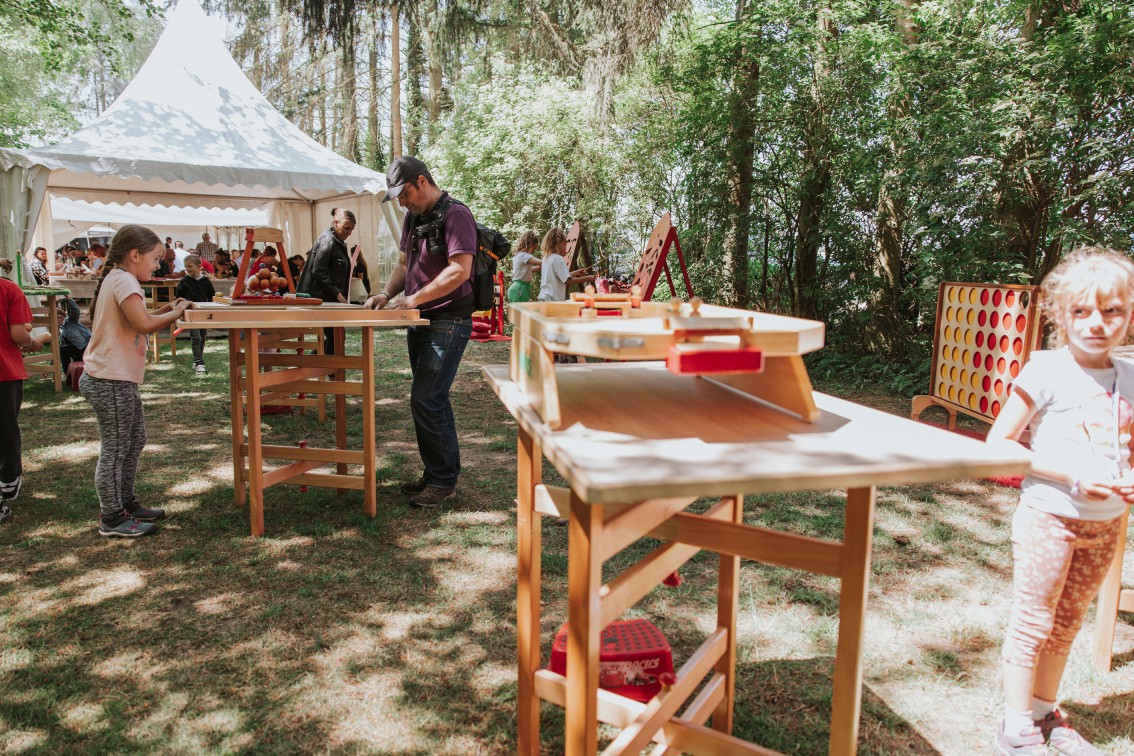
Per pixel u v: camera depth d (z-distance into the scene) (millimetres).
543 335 1507
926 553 3379
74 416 6145
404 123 20375
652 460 1228
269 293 4137
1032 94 6270
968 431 5520
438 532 3605
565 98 14141
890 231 8094
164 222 16656
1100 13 6113
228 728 2117
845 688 1518
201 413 6254
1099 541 1845
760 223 9570
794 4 8430
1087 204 6547
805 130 8711
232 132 9719
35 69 21328
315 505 3992
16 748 2021
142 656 2492
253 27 18891
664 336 1364
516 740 2076
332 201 13477
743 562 3248
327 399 6727
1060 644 1954
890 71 7535
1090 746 1936
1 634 2631
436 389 3922
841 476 1183
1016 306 4551
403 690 2309
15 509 3896
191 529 3629
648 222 12961
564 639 1991
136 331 3479
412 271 3969
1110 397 1818
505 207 14781
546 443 1369
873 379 7914
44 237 11305
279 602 2873
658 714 1650
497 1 15750
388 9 14523
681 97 11766
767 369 1684
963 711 2211
